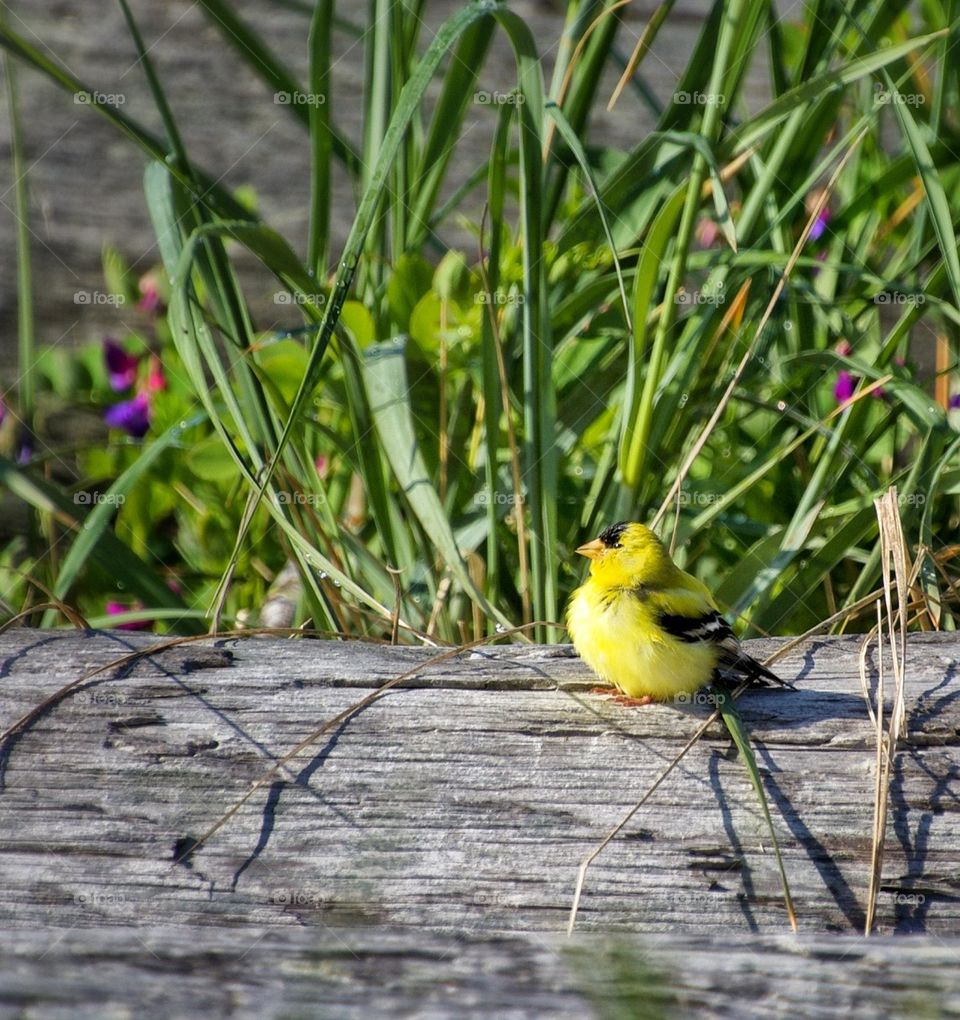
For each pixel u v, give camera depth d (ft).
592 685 17.20
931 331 35.12
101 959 13.19
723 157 23.89
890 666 17.38
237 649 17.11
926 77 31.83
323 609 21.67
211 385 31.19
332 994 12.33
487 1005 12.02
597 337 27.07
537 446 21.89
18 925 14.97
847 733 16.11
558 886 15.12
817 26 25.64
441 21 47.21
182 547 29.76
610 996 12.40
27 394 27.17
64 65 46.03
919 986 12.55
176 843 15.29
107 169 43.42
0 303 38.42
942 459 21.26
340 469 27.73
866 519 22.08
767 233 24.06
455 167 43.83
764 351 26.63
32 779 15.64
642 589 17.75
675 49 47.39
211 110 45.91
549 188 26.14
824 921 14.97
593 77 25.62
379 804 15.55
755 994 12.18
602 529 23.22
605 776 15.76
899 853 15.19
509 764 15.83
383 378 22.76
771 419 27.84
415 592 24.08
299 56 47.62
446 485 25.35
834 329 26.96
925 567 21.34
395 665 16.90
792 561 24.89
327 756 15.83
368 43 26.58
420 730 16.07
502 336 26.50
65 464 32.68
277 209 42.55
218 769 15.74
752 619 22.77
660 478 24.73
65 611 18.56
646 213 25.82
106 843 15.28
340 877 15.14
